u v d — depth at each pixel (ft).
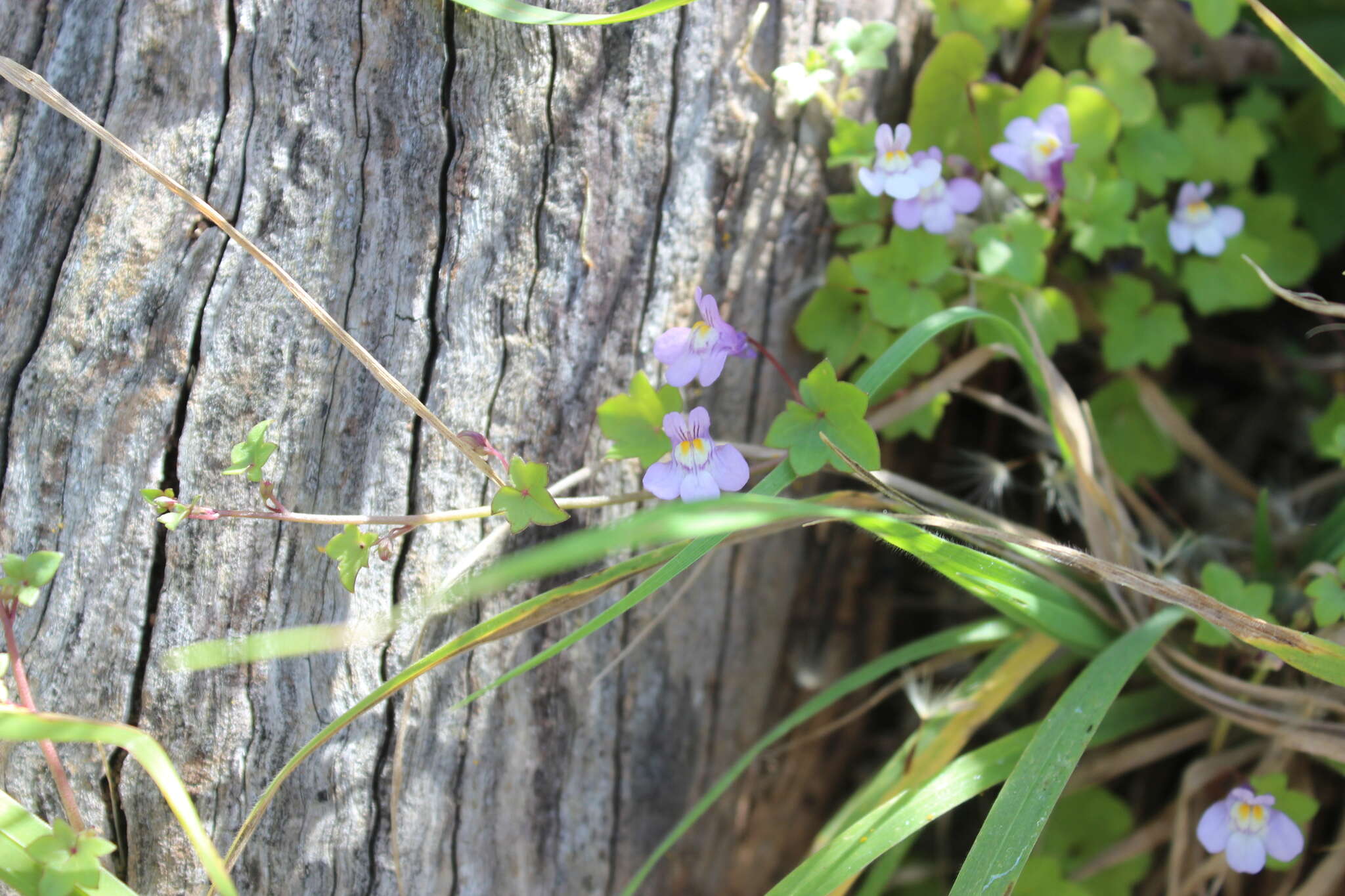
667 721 1.28
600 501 1.20
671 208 1.23
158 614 1.19
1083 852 1.29
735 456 1.18
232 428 1.19
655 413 1.19
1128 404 1.35
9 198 1.18
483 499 1.21
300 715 1.20
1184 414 1.40
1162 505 1.34
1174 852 1.24
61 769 1.17
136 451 1.18
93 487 1.18
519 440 1.22
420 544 1.21
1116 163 1.30
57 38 1.18
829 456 1.17
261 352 1.19
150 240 1.18
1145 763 1.27
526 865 1.26
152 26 1.18
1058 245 1.32
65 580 1.18
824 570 1.33
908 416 1.28
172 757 1.19
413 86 1.19
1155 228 1.30
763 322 1.26
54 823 1.14
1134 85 1.29
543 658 1.16
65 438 1.18
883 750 1.37
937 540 1.16
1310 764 1.27
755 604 1.30
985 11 1.27
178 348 1.18
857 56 1.23
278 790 1.20
